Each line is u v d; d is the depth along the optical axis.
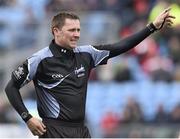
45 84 19.00
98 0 52.78
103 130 37.06
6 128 36.03
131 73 45.72
